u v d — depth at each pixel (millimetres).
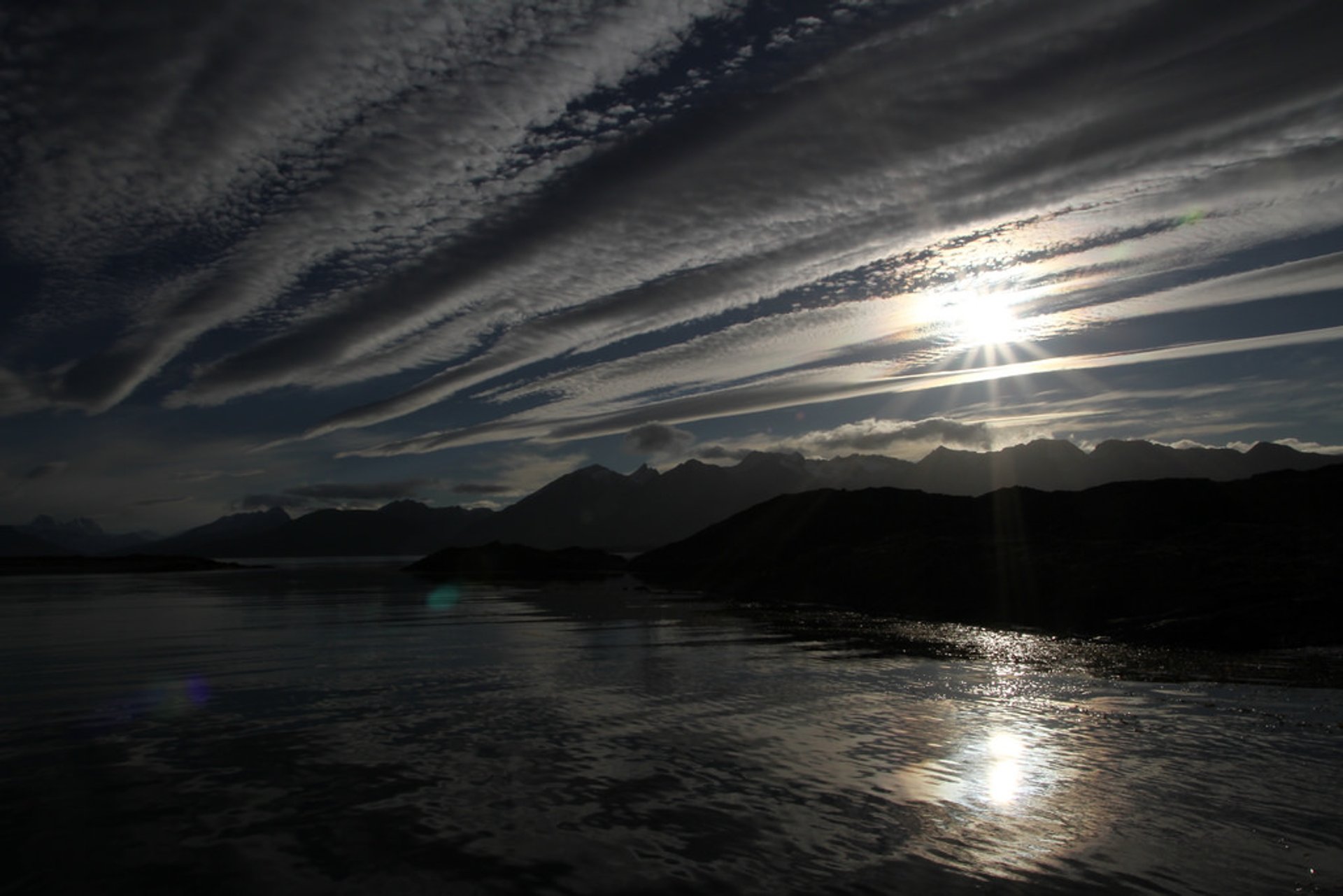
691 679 22578
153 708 19078
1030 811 11914
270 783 13258
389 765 14266
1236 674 22875
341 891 9258
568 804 12180
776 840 10797
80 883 9477
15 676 23641
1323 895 9234
